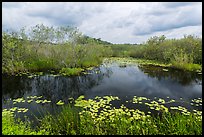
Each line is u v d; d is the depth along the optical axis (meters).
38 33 17.30
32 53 17.08
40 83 12.12
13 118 6.40
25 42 16.73
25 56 16.59
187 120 5.39
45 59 17.03
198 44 17.66
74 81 12.73
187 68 15.95
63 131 5.34
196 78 12.98
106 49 31.73
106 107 7.36
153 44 25.81
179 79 12.88
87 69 17.16
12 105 7.92
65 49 16.91
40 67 15.92
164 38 25.00
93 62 20.17
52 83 12.16
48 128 5.39
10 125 5.20
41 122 5.90
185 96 9.20
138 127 5.22
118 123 5.54
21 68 14.85
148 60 26.02
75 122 5.55
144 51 29.23
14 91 10.31
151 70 17.00
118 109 7.00
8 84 11.69
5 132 4.73
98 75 14.76
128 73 15.75
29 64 15.68
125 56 35.41
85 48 18.70
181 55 17.42
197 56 17.50
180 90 10.26
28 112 7.08
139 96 9.23
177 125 5.14
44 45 17.66
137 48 33.41
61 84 11.96
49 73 14.75
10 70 14.14
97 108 7.29
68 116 5.79
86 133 5.15
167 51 21.41
